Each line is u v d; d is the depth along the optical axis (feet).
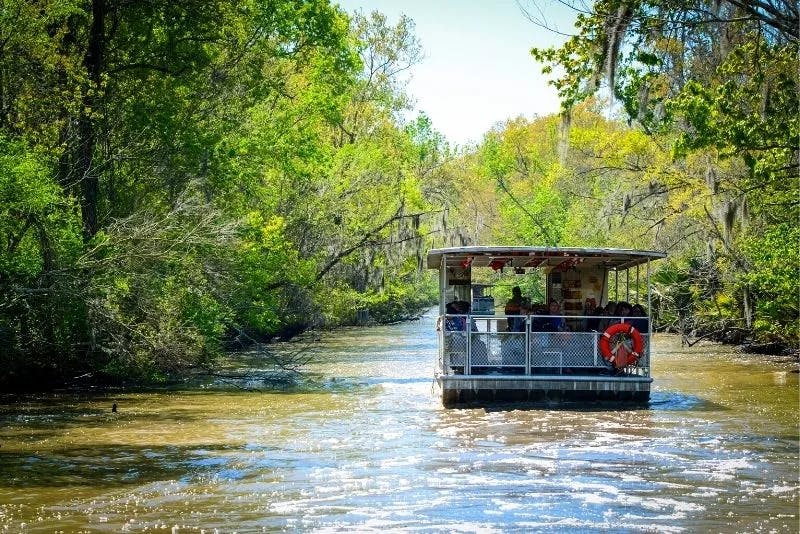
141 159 102.89
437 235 208.44
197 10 101.60
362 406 76.59
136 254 87.40
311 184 154.40
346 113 194.90
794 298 104.12
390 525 38.86
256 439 60.34
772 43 76.84
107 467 51.06
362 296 188.85
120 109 102.63
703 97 74.33
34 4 84.43
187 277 96.78
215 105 113.50
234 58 117.39
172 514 40.70
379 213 173.27
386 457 53.67
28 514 40.73
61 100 85.71
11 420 69.21
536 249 71.77
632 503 42.52
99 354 90.63
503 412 70.79
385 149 192.03
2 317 80.38
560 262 81.76
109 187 103.76
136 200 105.29
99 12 96.22
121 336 88.33
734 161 110.93
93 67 96.37
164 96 103.09
